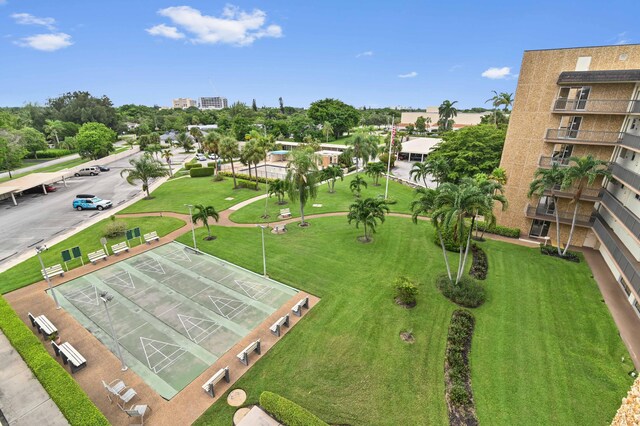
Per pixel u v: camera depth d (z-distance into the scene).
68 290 22.36
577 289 22.28
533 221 31.05
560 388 14.55
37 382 14.78
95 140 82.44
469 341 17.45
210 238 31.25
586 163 23.80
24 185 45.69
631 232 21.08
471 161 43.28
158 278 24.03
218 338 17.66
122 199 47.19
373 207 29.28
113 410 13.35
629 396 10.62
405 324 18.70
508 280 23.44
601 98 25.64
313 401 13.80
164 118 165.12
